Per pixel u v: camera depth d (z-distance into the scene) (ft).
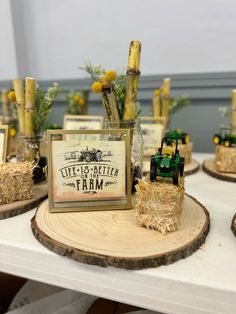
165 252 1.54
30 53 4.71
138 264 1.49
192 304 1.45
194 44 3.89
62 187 2.03
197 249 1.66
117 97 2.22
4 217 2.09
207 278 1.44
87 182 2.05
